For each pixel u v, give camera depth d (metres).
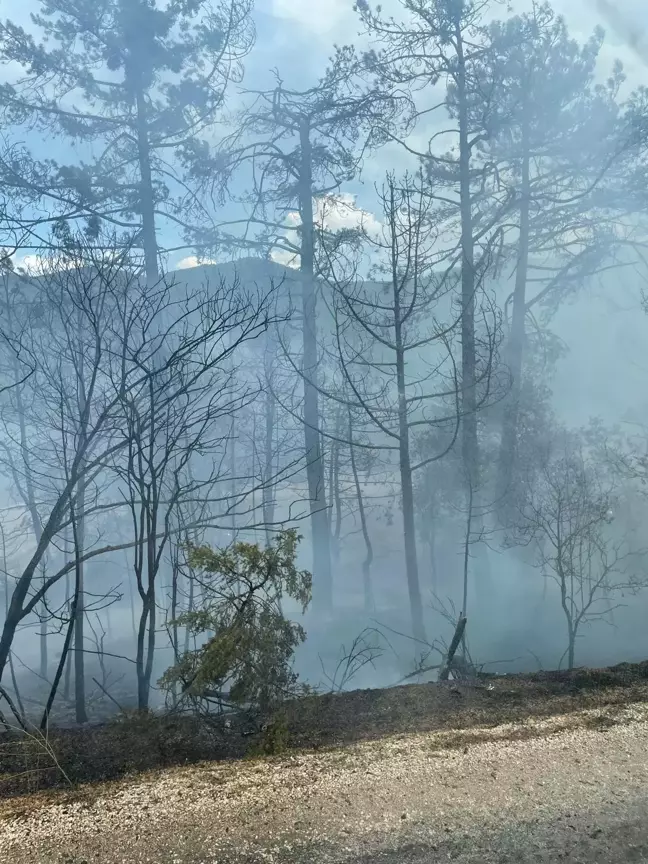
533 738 3.93
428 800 3.25
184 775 3.69
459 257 15.06
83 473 6.24
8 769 4.21
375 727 4.50
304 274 15.77
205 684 4.82
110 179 15.50
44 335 8.44
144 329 6.71
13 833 3.13
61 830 3.13
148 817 3.20
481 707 4.72
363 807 3.21
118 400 6.40
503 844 2.93
